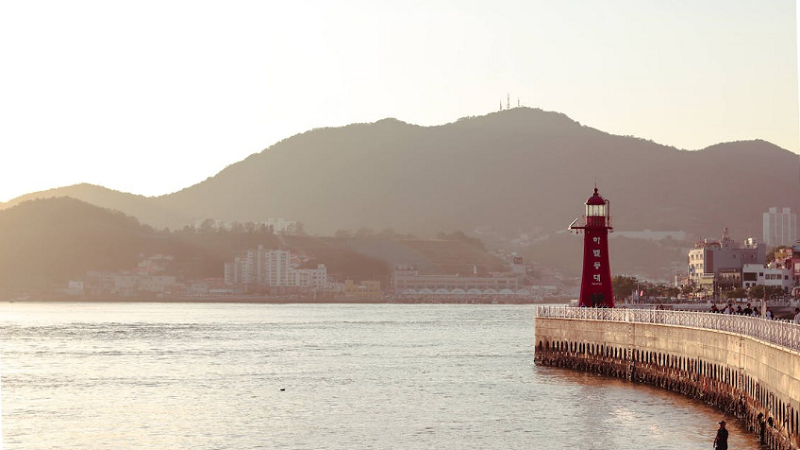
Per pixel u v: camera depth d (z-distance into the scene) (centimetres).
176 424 11912
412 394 14312
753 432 9175
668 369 12544
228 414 12644
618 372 14075
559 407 12219
